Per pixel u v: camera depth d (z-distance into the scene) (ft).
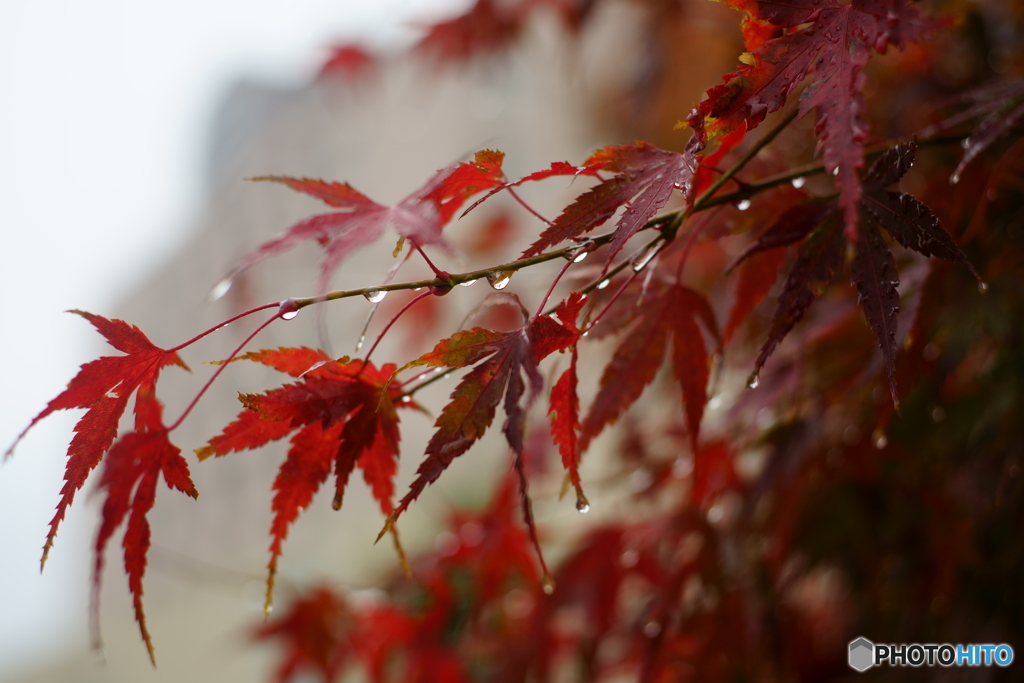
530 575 2.11
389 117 7.09
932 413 1.73
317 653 2.23
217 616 7.08
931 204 1.62
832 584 2.33
